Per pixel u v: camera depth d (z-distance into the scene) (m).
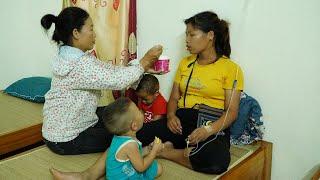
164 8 2.27
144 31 2.41
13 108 2.49
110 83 1.68
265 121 2.01
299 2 1.76
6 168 1.70
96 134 1.84
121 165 1.52
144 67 1.77
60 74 1.71
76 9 1.73
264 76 1.96
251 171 1.84
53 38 1.79
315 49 1.75
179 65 2.09
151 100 2.12
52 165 1.73
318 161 1.85
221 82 1.88
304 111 1.85
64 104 1.77
